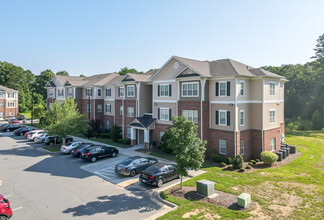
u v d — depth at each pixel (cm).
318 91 5716
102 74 4847
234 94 2267
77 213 1255
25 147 3138
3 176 1909
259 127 2425
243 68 2566
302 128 5016
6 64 9456
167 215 1191
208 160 2362
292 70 6425
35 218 1198
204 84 2412
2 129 4625
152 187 1644
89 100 3938
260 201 1353
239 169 2031
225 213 1205
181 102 2608
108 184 1719
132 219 1182
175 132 1509
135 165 1936
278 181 1703
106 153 2475
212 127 2469
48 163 2322
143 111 3262
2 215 1127
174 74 2745
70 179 1833
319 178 1758
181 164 1513
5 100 6569
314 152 2712
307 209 1247
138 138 3206
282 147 2770
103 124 4272
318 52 5503
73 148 2639
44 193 1545
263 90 2397
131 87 3372
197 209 1258
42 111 5256
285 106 6488
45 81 10700
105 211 1277
